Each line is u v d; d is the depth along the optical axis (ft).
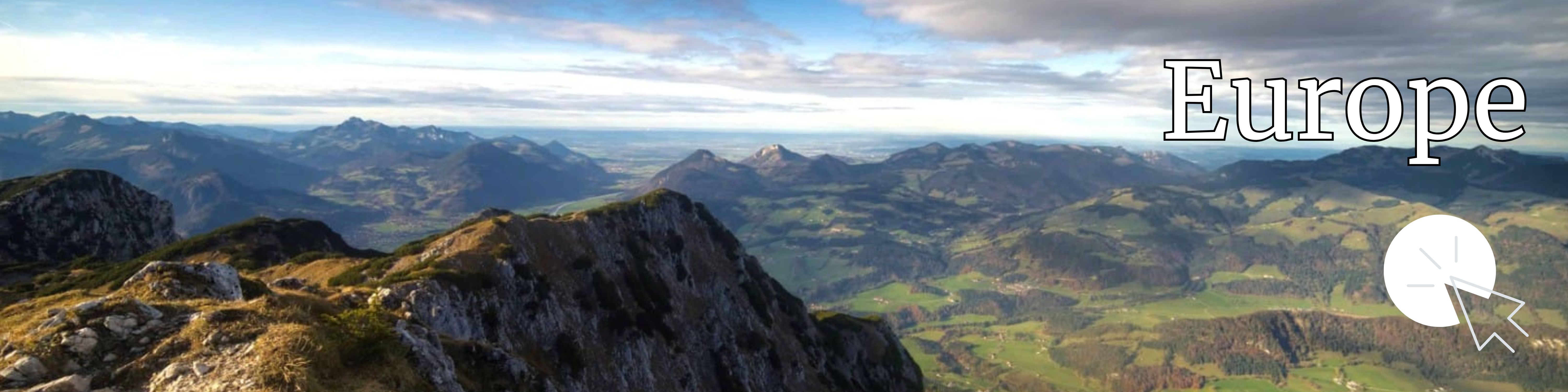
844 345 589.32
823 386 502.38
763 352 459.32
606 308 349.20
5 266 487.20
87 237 588.91
